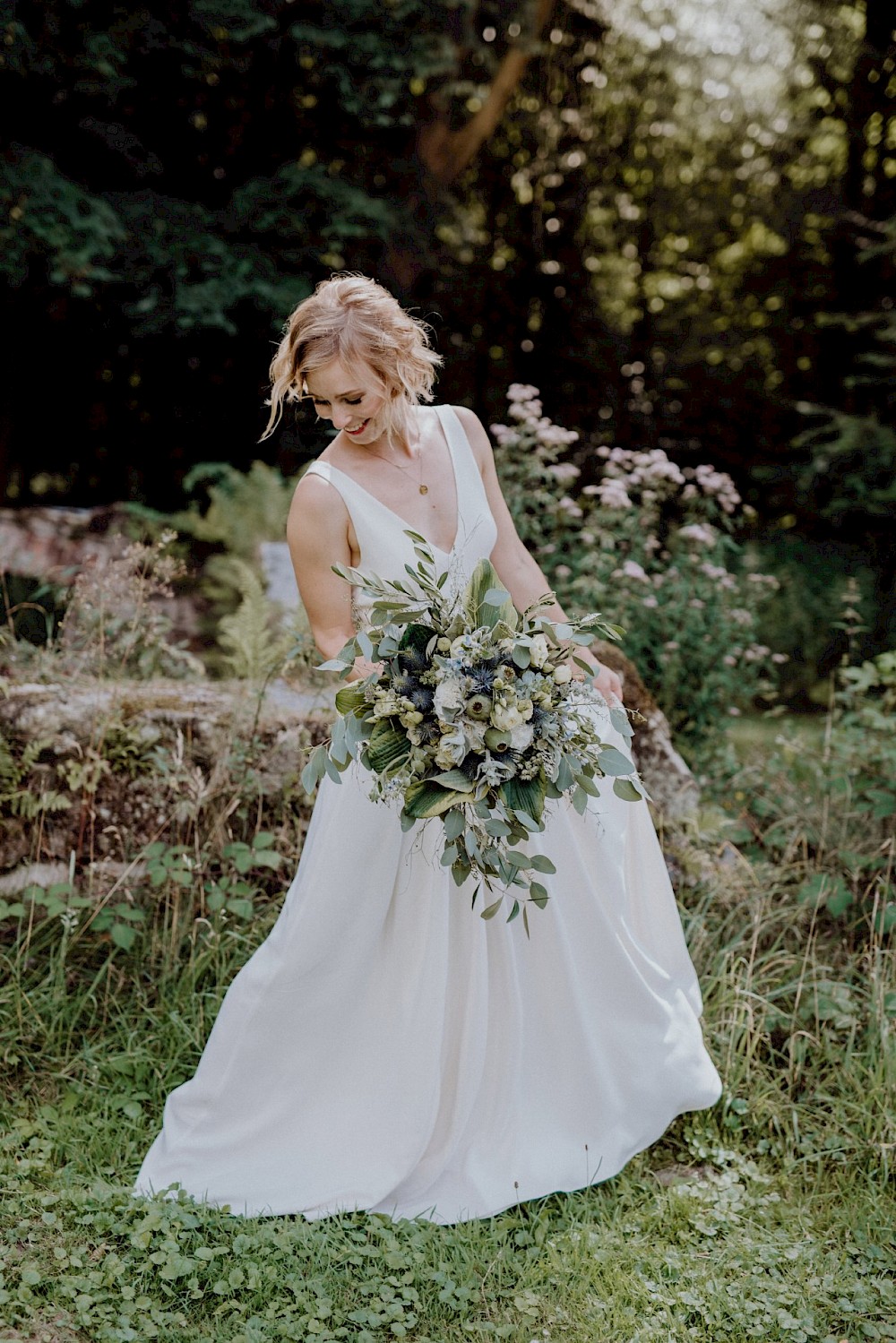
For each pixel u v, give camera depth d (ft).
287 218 25.41
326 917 8.35
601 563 15.71
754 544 26.25
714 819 13.12
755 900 12.13
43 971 10.80
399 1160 8.60
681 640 15.60
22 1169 8.54
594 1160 9.05
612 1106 9.14
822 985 10.94
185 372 29.01
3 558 19.11
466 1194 8.70
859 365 34.04
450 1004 8.78
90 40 22.70
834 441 30.81
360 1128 8.70
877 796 13.29
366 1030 8.77
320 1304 7.48
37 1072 9.86
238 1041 8.55
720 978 10.88
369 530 8.50
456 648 7.18
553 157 34.71
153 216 24.39
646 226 37.01
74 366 28.91
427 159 28.68
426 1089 8.60
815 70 34.42
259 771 11.98
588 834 9.13
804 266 35.99
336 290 8.18
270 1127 8.69
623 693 13.06
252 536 22.11
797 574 25.75
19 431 29.50
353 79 25.72
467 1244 8.25
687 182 36.88
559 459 30.40
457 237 31.19
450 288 33.76
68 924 10.49
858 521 30.37
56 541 20.16
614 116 35.70
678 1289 7.98
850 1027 10.68
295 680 13.09
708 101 36.06
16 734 11.44
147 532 21.18
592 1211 8.75
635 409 35.83
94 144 24.94
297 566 8.66
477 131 29.58
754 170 36.60
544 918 8.87
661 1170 9.43
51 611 18.12
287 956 8.41
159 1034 10.19
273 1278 7.67
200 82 25.89
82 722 11.63
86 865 11.56
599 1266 8.13
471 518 8.86
